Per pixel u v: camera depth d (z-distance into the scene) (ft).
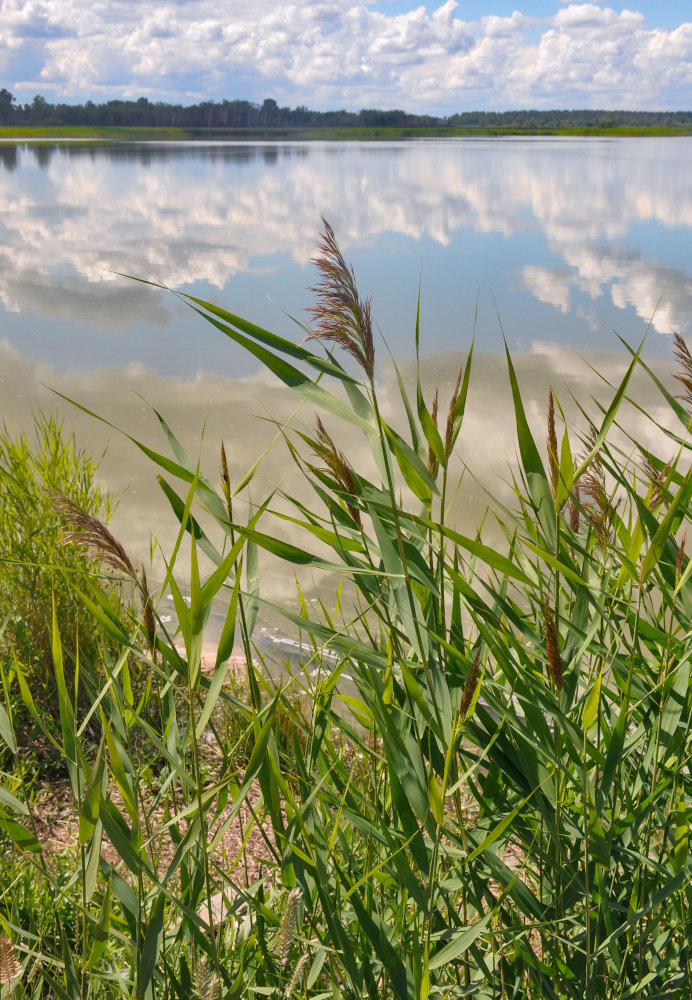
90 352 42.96
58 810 10.99
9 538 13.65
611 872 5.32
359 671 4.93
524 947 4.92
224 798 5.24
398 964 4.31
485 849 4.85
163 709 5.26
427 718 4.48
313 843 4.82
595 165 258.98
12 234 94.07
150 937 4.05
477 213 122.62
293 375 4.76
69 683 13.38
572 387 34.94
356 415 4.80
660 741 5.41
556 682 4.56
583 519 6.54
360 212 122.52
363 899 5.21
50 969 5.50
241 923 5.67
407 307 54.80
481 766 5.80
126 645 4.52
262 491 23.52
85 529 4.29
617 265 72.74
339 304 4.34
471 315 52.13
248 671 5.00
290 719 5.08
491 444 27.25
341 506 5.19
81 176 204.03
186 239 90.02
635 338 45.39
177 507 4.85
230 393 34.99
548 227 104.68
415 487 4.99
